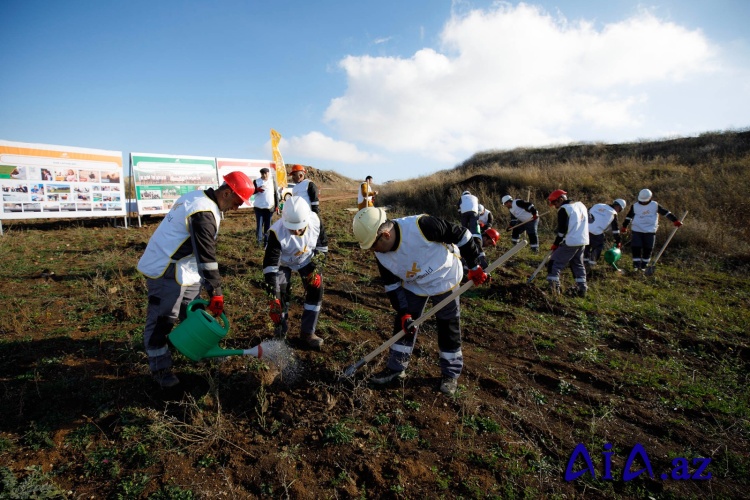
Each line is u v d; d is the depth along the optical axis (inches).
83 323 174.2
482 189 572.7
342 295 225.5
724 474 103.2
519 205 360.5
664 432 119.0
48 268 258.5
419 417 120.4
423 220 120.8
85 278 236.8
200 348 111.0
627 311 219.6
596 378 146.9
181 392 125.6
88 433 108.3
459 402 127.4
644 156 870.4
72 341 155.5
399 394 131.3
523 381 144.1
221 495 92.1
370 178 363.3
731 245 357.7
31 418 113.1
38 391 121.9
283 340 148.1
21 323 169.5
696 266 326.6
